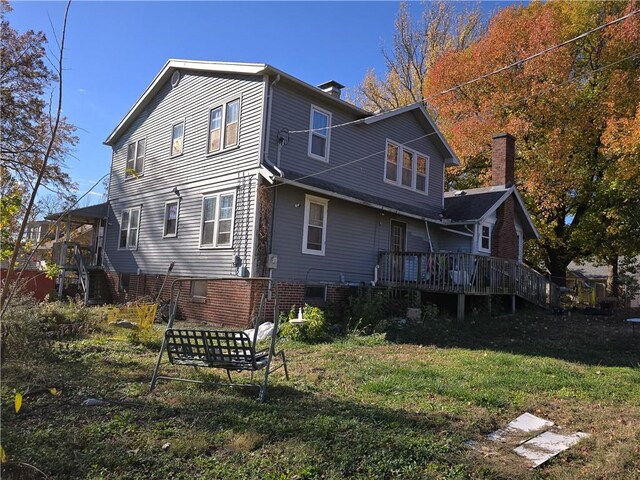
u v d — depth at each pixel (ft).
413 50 99.40
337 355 26.27
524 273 53.57
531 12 75.97
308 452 12.12
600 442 13.91
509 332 38.17
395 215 52.21
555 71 65.82
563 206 75.00
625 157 57.67
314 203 43.62
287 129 41.78
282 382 19.43
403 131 54.90
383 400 17.35
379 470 11.39
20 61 56.90
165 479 10.58
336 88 48.91
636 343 33.04
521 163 71.87
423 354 27.37
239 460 11.63
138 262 52.80
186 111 49.16
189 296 43.78
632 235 69.67
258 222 38.55
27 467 10.58
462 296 43.39
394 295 45.93
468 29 95.81
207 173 44.83
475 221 53.62
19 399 7.71
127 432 13.03
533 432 15.01
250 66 40.73
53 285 58.70
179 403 15.83
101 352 24.17
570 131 66.74
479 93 75.77
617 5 66.69
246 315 37.19
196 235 44.96
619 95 62.59
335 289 44.04
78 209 57.93
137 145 56.65
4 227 11.46
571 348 31.12
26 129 49.32
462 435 14.05
